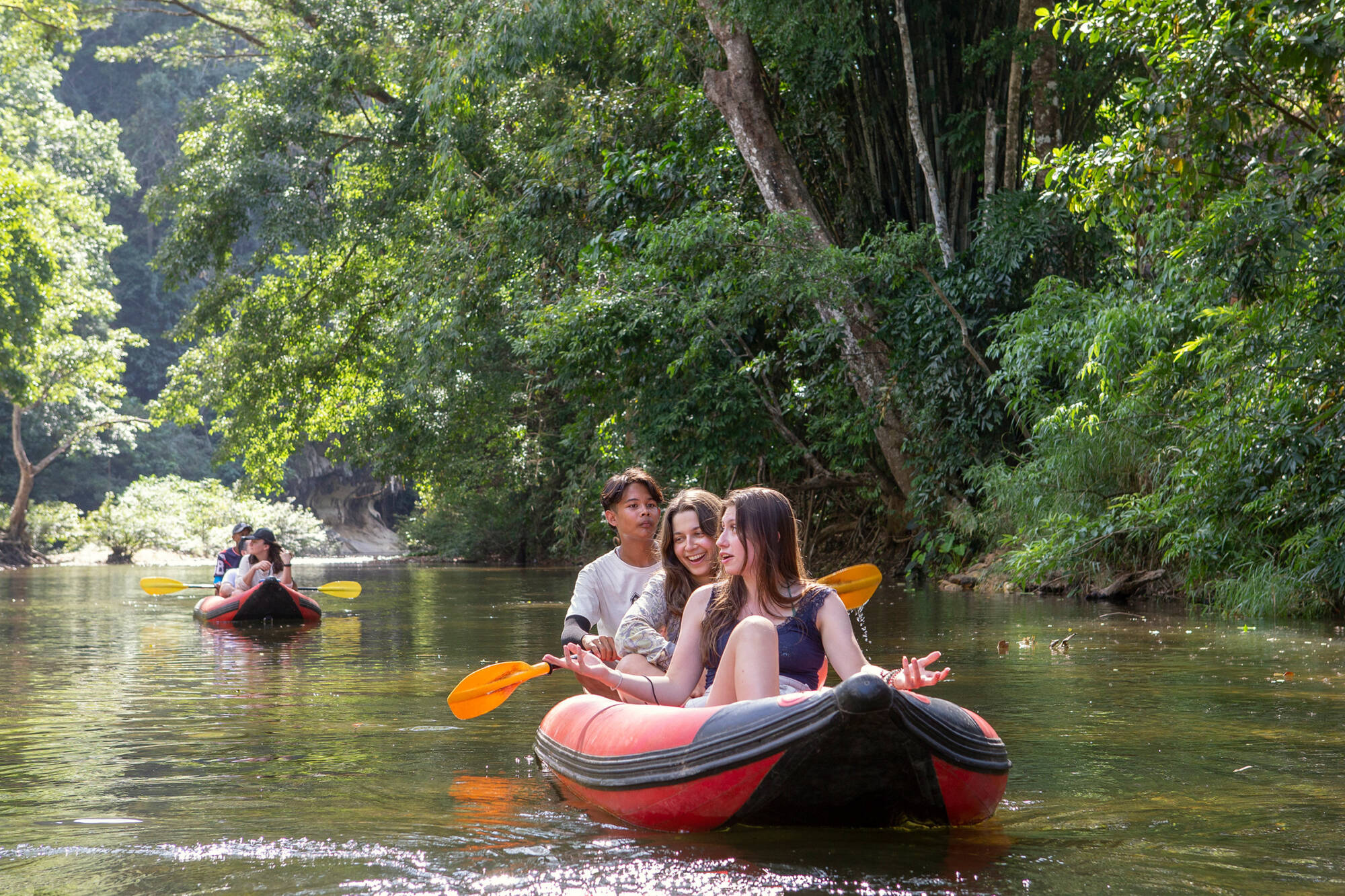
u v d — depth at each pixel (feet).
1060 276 46.14
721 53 50.88
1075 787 11.84
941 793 9.61
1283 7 23.25
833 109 52.21
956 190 51.08
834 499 64.69
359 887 8.59
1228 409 31.22
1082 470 39.27
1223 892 8.31
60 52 173.17
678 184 54.60
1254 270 26.89
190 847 9.76
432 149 74.38
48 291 99.55
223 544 135.33
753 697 10.52
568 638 15.33
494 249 63.52
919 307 47.73
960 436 48.88
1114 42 29.58
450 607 43.45
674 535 13.67
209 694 19.90
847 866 8.97
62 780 12.59
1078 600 41.11
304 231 82.07
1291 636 27.61
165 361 174.91
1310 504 31.17
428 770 13.06
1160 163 27.32
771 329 53.78
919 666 10.14
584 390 53.88
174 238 83.87
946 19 50.93
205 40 101.40
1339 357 28.09
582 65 62.49
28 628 35.45
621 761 10.59
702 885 8.53
